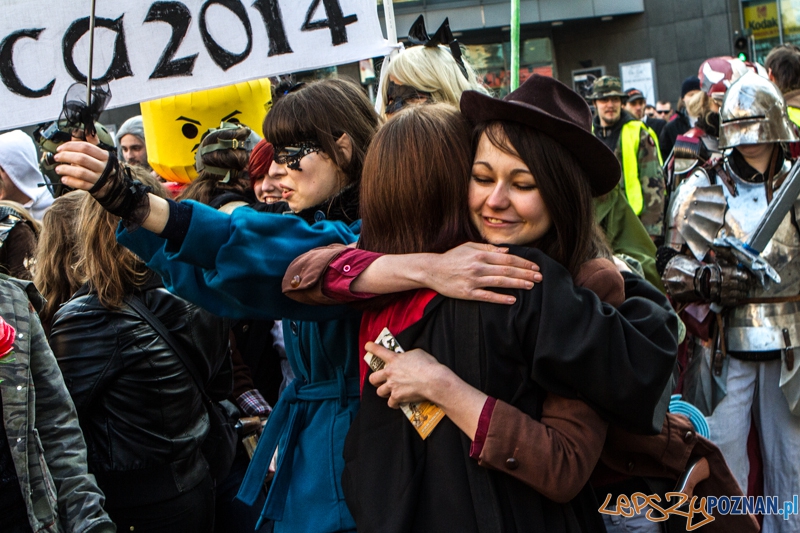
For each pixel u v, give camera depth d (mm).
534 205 1607
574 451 1533
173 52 2514
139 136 4754
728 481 1936
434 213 1679
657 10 19234
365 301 1708
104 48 2473
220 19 2535
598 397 1501
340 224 1921
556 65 20188
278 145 2049
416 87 2721
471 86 2896
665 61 19422
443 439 1572
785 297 3242
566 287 1541
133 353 2420
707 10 18906
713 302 3252
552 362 1491
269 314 1809
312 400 1993
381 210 1703
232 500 2986
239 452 3059
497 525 1516
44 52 2445
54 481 2047
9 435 1892
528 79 1682
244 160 3119
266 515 1929
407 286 1634
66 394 2113
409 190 1660
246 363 3316
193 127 3607
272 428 2053
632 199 5238
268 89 3723
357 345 1939
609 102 5418
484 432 1521
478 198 1651
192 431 2549
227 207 2955
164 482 2467
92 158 1586
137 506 2441
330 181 2041
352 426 1762
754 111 3170
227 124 3197
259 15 2557
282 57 2576
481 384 1574
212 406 2766
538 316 1525
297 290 1707
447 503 1543
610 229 3629
